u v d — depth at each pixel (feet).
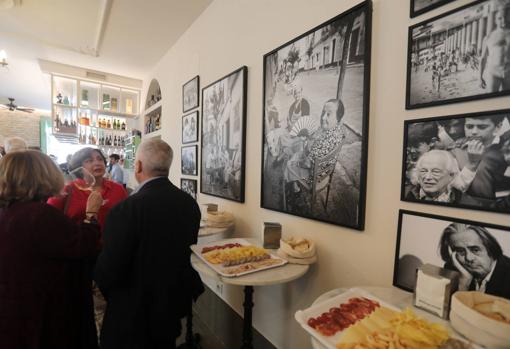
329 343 2.23
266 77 5.78
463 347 2.14
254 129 6.35
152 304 3.58
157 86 14.34
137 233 3.48
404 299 3.12
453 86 3.01
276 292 5.71
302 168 4.93
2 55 11.09
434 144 3.19
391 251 3.66
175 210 3.84
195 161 9.23
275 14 5.67
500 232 2.69
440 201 3.13
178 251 3.83
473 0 2.87
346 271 4.25
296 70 5.04
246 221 6.63
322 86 4.53
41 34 10.68
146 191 3.76
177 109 10.97
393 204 3.64
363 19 3.89
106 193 6.08
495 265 2.70
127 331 3.44
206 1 8.26
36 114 22.09
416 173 3.34
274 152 5.58
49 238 3.41
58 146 22.59
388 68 3.68
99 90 14.93
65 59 13.12
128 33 10.41
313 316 2.62
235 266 3.91
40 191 3.58
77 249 3.67
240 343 6.34
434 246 3.16
